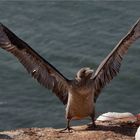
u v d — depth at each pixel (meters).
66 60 31.83
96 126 14.53
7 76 30.44
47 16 37.03
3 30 13.48
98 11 36.91
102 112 26.97
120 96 28.14
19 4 38.59
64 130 14.25
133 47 31.48
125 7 37.00
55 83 14.13
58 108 27.58
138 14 36.19
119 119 15.45
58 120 26.64
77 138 13.56
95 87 14.23
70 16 36.78
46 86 14.20
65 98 14.23
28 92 28.98
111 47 32.69
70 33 34.59
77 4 37.94
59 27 35.47
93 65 31.20
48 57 32.22
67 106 14.08
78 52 32.41
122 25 35.03
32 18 36.81
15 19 36.69
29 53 13.80
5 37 13.49
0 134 13.82
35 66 14.02
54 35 34.50
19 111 27.38
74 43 33.44
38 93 28.80
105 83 14.30
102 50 32.50
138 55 31.09
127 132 14.08
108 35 33.94
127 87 28.84
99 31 34.50
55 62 31.77
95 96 14.35
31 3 38.75
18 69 30.81
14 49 13.66
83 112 14.03
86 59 31.66
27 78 30.08
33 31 35.09
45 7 38.09
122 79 29.28
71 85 13.80
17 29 35.44
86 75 13.62
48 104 27.94
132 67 30.19
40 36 34.44
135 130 14.24
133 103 27.73
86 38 33.81
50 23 36.06
